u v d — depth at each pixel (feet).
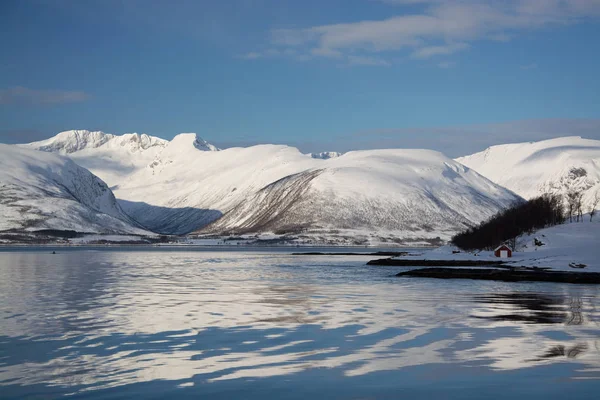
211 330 145.59
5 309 185.06
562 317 166.71
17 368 108.06
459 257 516.73
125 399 90.74
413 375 102.68
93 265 460.14
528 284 282.15
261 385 97.35
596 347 124.06
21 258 594.24
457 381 98.84
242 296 226.17
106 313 176.14
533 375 102.12
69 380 100.48
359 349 122.72
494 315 171.01
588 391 92.99
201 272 379.55
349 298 219.00
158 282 293.64
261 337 136.26
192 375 103.19
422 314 173.37
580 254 422.41
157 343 129.39
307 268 433.07
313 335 138.31
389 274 361.71
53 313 175.63
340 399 90.38
